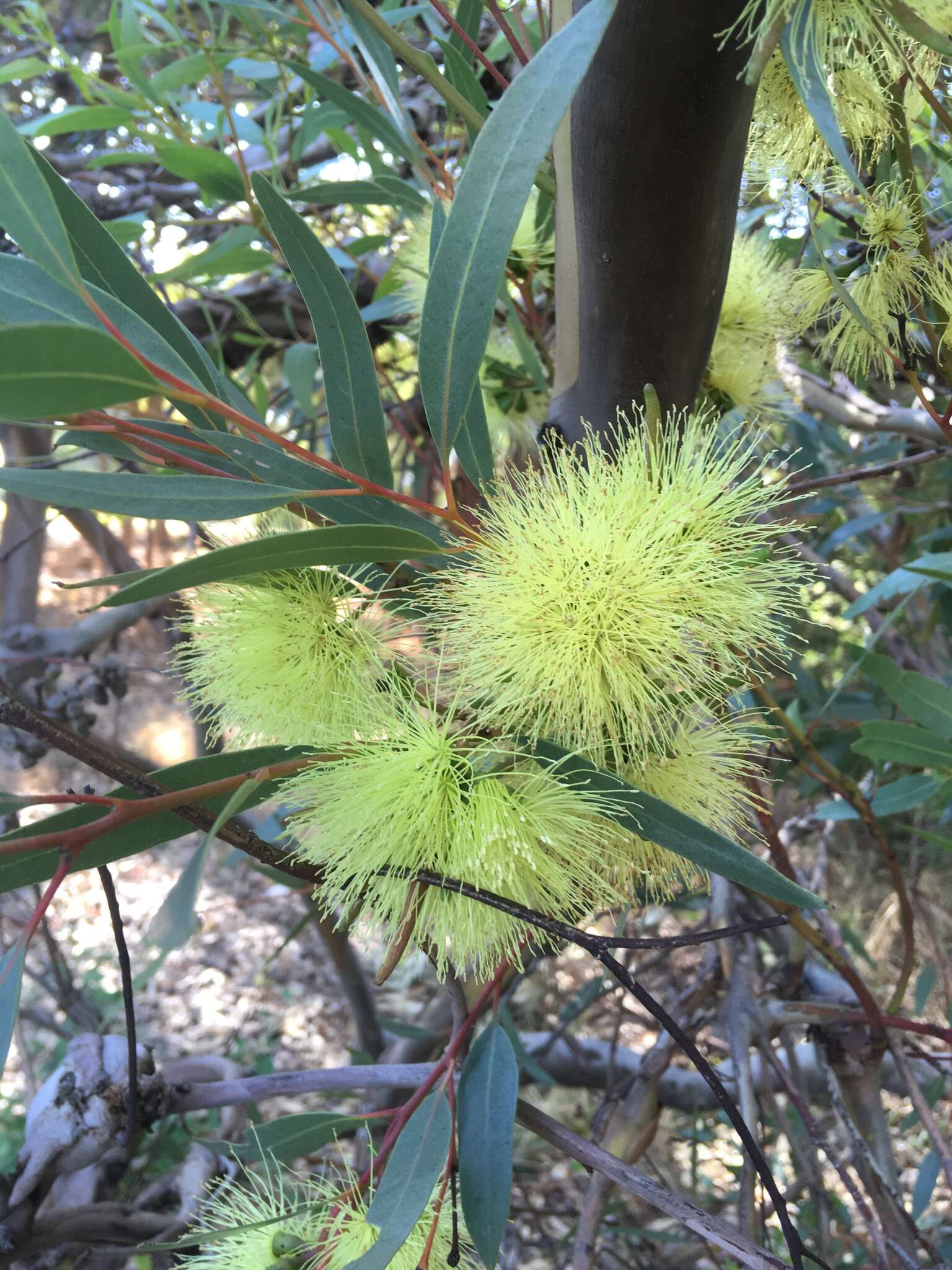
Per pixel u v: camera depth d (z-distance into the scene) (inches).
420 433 31.6
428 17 22.0
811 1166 24.3
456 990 13.5
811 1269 22.7
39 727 10.2
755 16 10.4
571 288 13.3
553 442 13.7
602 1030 49.1
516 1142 39.6
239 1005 54.8
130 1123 16.5
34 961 46.9
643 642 11.1
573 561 11.0
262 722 12.5
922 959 42.7
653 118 10.7
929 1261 25.2
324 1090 17.5
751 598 11.1
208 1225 16.2
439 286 11.0
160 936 8.9
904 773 29.1
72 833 9.8
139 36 21.6
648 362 13.0
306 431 39.8
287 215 12.0
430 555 11.2
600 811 11.0
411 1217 11.1
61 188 12.3
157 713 78.6
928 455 18.8
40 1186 16.6
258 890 65.8
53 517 34.0
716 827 13.2
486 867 11.0
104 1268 21.2
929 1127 17.7
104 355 8.4
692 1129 39.3
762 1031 20.4
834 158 14.0
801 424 30.0
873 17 11.3
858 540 42.3
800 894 10.3
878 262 14.0
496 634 11.1
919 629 39.1
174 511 10.3
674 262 12.0
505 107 10.3
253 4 19.4
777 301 16.7
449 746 11.3
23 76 23.5
